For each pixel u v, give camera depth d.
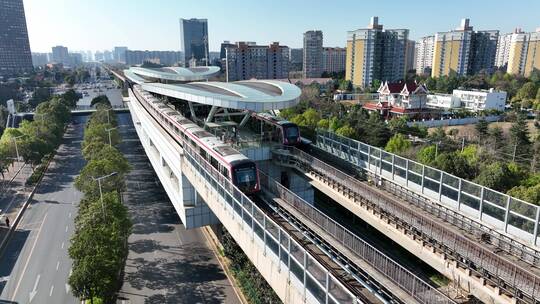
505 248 26.61
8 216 61.31
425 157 60.41
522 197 43.38
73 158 97.75
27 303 40.56
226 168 38.69
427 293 21.58
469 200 30.66
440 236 27.89
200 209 46.72
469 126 114.56
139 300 41.12
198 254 50.56
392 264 23.91
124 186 62.16
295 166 47.59
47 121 106.56
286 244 23.55
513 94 162.50
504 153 72.25
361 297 22.72
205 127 58.75
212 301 41.00
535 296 21.30
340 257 27.70
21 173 83.56
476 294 27.86
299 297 22.30
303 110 103.38
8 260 48.81
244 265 43.47
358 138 78.62
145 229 57.44
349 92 175.75
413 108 132.62
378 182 40.03
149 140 72.44
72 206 66.12
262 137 55.12
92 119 111.25
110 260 38.00
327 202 56.31
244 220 30.25
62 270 46.62
